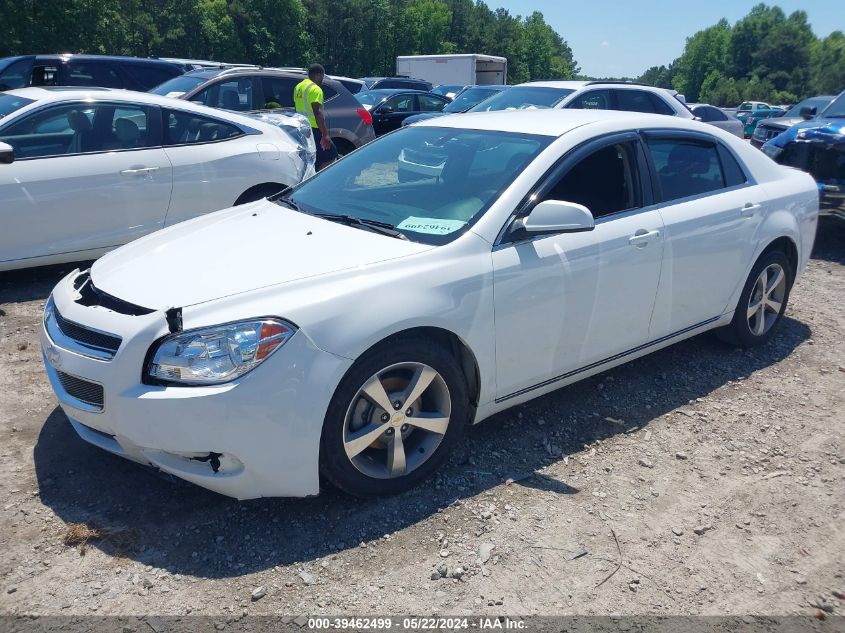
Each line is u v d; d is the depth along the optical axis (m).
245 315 2.73
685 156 4.29
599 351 3.81
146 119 6.16
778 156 8.23
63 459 3.38
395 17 73.25
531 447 3.63
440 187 3.68
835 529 3.07
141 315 2.81
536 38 107.81
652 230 3.87
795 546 2.95
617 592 2.65
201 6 49.41
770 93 98.31
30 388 4.07
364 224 3.47
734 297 4.58
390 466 3.09
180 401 2.63
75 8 29.94
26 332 4.89
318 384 2.75
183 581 2.62
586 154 3.72
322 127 9.38
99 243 5.91
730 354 4.91
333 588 2.61
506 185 3.46
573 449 3.64
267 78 10.35
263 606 2.52
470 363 3.29
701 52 123.00
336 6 65.62
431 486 3.25
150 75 11.01
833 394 4.37
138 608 2.49
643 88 10.28
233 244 3.33
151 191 6.06
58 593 2.55
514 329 3.34
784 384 4.48
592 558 2.83
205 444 2.67
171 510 3.03
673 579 2.74
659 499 3.24
